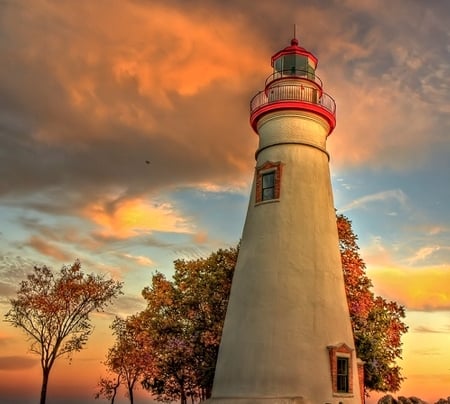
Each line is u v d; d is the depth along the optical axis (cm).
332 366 2344
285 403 2177
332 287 2547
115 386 5059
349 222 3688
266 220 2641
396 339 3659
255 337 2417
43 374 3541
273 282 2486
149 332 4112
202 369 3709
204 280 3925
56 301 3666
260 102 2952
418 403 3916
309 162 2736
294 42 3083
